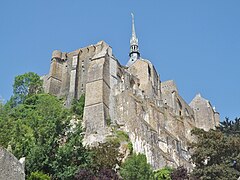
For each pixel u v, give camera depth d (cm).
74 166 4934
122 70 10225
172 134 9469
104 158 5853
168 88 12212
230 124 7206
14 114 8556
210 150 5809
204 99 12888
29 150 4881
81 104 9119
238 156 5719
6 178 3341
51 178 4716
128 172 5697
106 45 10281
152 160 7669
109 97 8969
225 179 5388
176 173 5838
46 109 8656
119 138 7781
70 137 5322
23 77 10269
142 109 8975
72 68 10338
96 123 8250
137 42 14362
